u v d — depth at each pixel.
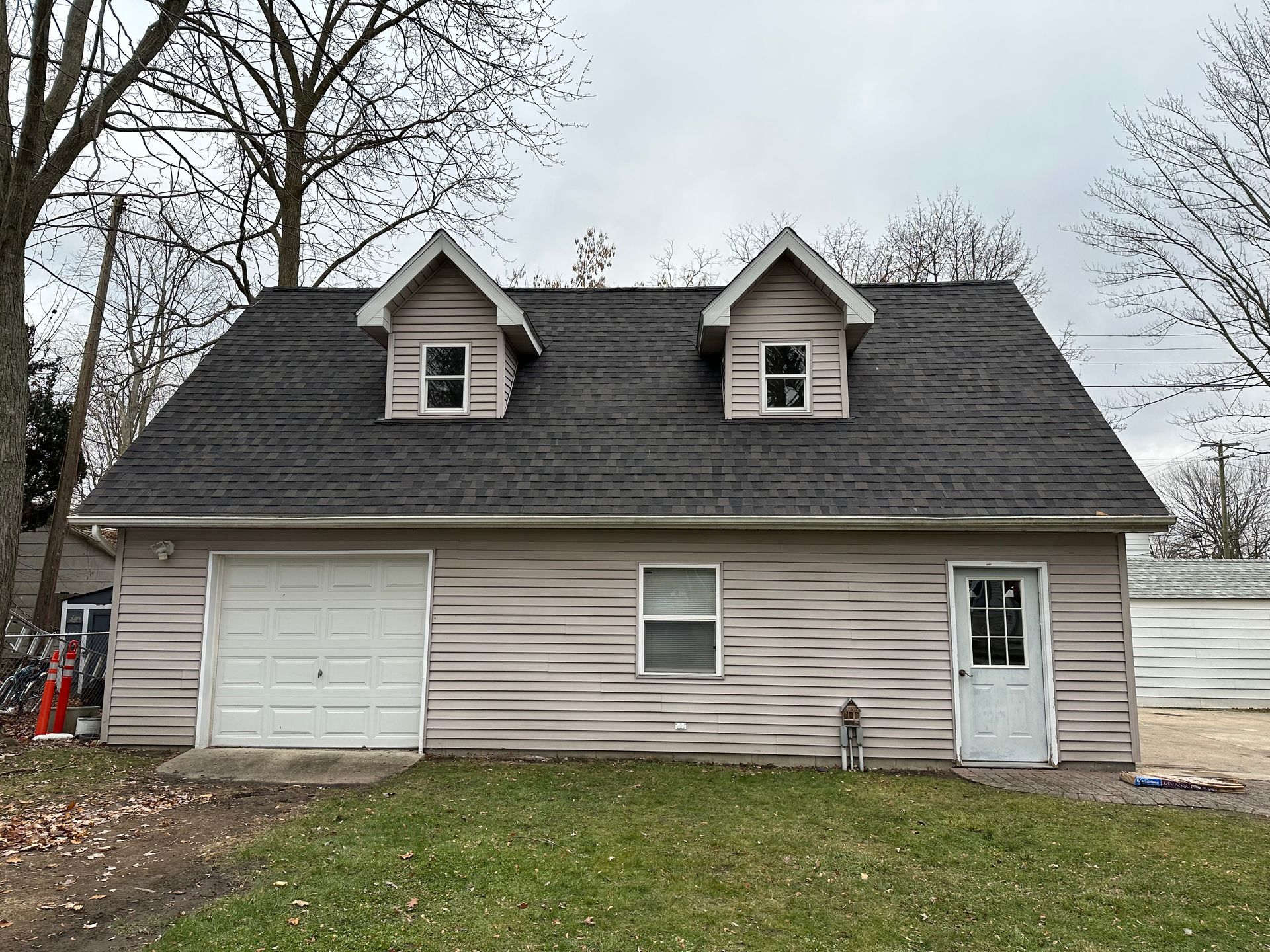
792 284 11.45
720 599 9.86
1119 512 9.30
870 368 11.98
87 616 16.66
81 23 11.22
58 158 11.12
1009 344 12.34
